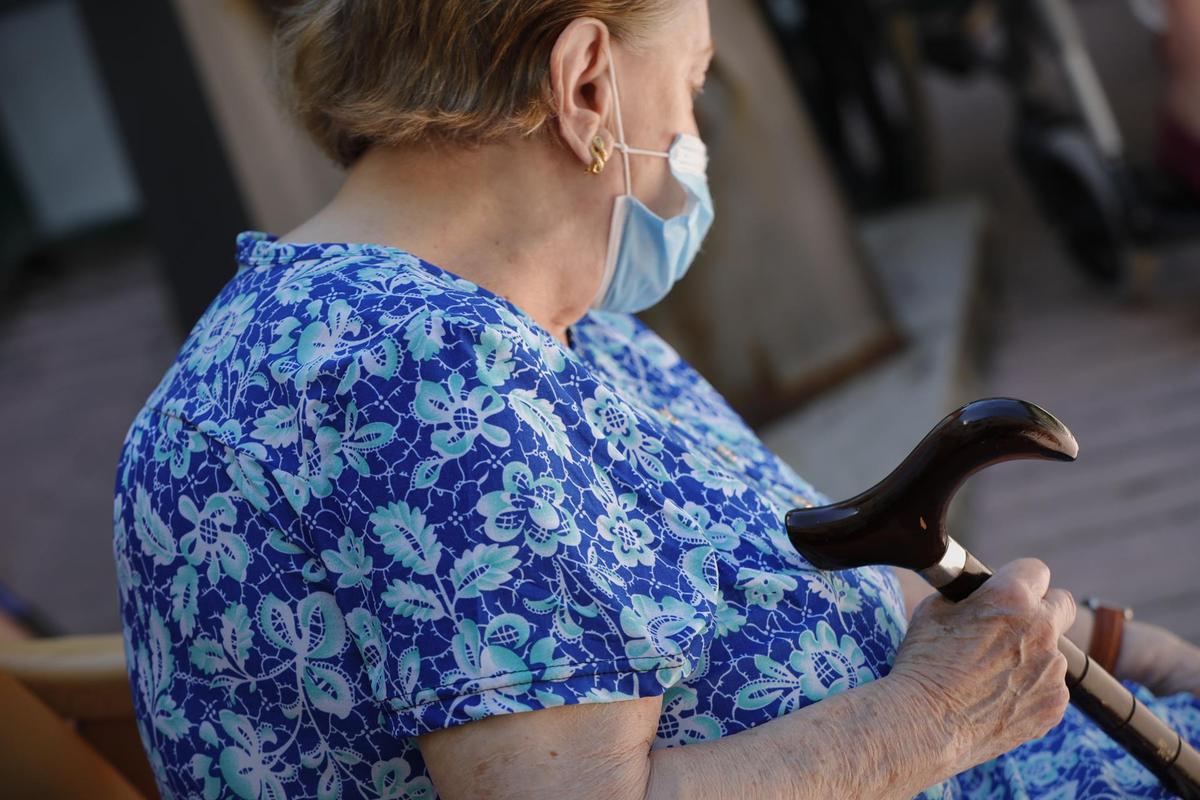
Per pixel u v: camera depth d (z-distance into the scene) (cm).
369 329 87
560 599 83
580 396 93
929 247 439
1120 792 117
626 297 114
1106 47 725
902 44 486
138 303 650
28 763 111
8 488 455
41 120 743
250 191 222
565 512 84
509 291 104
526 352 88
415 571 82
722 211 326
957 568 100
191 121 220
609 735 83
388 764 89
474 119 97
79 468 460
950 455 93
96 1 216
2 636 172
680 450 98
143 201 226
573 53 98
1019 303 446
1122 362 384
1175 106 384
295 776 90
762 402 323
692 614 88
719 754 89
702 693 93
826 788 90
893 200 509
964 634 99
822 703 94
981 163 588
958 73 479
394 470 84
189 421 91
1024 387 383
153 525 92
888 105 566
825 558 97
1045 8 396
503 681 80
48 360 595
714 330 316
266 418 88
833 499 281
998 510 324
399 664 82
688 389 131
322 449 85
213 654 90
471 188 101
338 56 99
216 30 220
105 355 582
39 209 753
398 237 100
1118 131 575
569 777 81
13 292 718
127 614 97
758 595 96
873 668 101
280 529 87
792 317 334
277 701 89
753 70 345
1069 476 332
